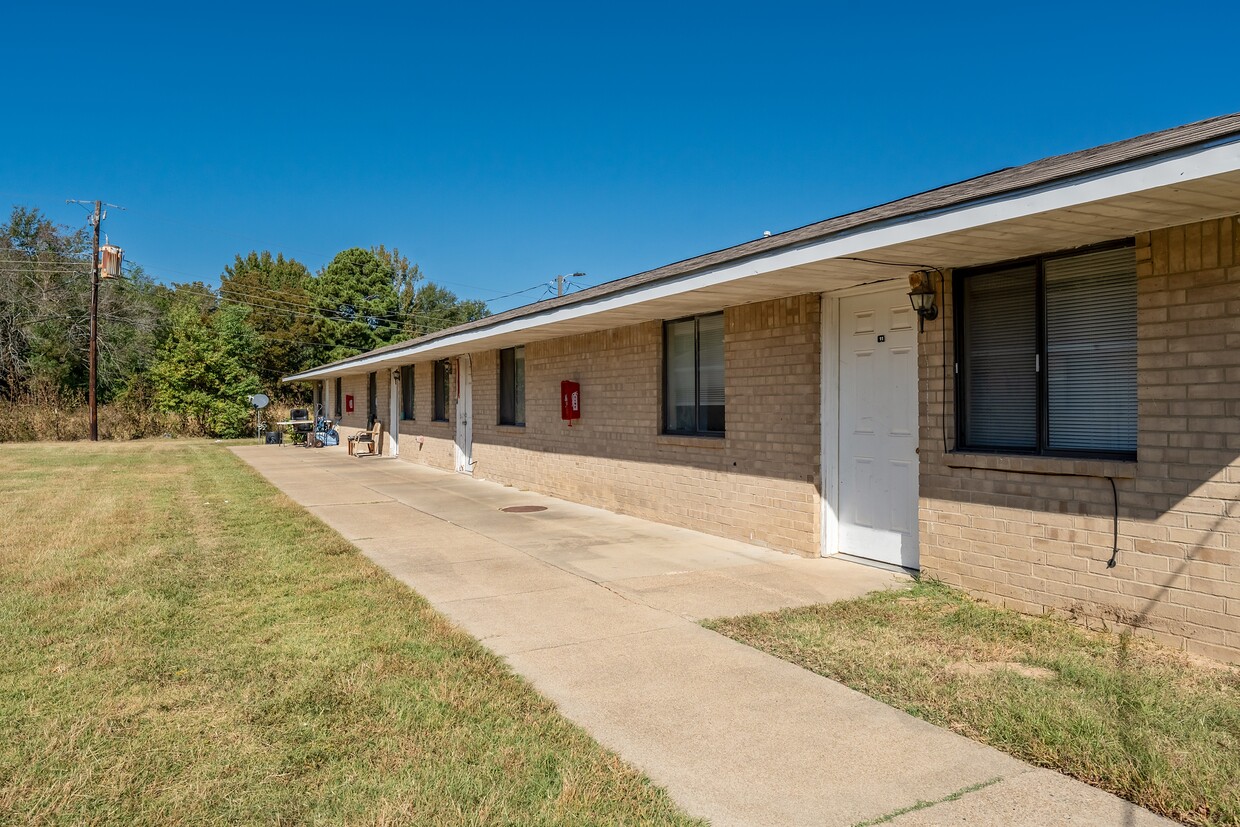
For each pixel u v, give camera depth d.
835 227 5.96
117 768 3.41
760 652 4.98
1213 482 4.62
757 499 8.53
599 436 11.70
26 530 9.62
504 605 6.14
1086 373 5.52
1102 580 5.24
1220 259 4.56
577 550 8.38
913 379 7.04
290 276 59.44
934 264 6.21
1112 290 5.36
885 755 3.54
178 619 5.70
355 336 48.69
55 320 34.00
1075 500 5.41
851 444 7.73
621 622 5.66
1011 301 6.03
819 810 3.07
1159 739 3.58
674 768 3.44
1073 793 3.18
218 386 33.78
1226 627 4.55
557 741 3.69
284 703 4.12
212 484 15.19
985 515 6.05
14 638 5.23
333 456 23.06
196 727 3.84
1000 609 5.82
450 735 3.76
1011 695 4.14
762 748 3.62
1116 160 3.93
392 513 11.23
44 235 37.34
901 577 6.95
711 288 7.50
